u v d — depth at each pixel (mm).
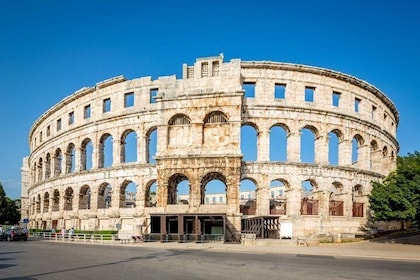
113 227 69250
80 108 80312
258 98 65750
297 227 61250
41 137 99000
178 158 61094
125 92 72812
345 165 68312
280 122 65688
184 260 31469
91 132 76500
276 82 66750
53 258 32625
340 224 65312
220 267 26969
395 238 57531
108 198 104500
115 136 72812
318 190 65062
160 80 67062
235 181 59188
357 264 30750
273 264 29312
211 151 60844
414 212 49312
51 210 85438
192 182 60312
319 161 66688
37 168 99500
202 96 62531
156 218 59406
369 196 57094
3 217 130875
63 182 81438
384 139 78812
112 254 36781
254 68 66500
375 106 76688
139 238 56594
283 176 63625
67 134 82750
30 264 28141
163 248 45844
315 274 24172
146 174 67875
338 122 69000
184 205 59938
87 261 30266
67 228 78125
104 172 72375
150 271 24484
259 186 62812
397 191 52031
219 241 56375
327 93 68938
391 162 83250
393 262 33406
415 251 43312
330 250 43812
